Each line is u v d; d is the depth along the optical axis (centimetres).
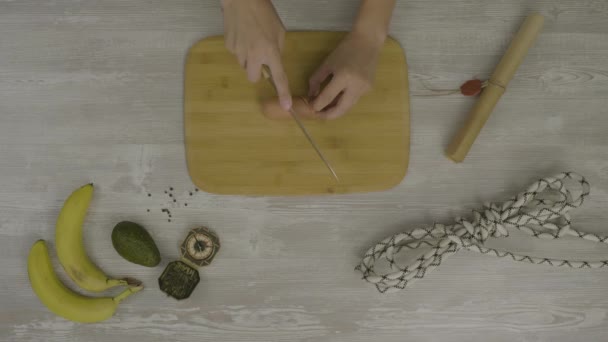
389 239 90
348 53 87
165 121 94
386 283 87
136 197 93
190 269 91
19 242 92
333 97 85
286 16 96
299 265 94
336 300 93
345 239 94
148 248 88
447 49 97
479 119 92
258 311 93
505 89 93
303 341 93
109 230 92
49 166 93
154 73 95
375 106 93
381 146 93
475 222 90
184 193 93
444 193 95
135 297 92
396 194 95
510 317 94
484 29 98
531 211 88
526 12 98
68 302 89
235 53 83
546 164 96
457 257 94
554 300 94
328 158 93
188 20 96
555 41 98
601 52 98
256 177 92
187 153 92
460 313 94
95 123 94
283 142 93
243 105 93
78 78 95
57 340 91
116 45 96
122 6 96
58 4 96
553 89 97
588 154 96
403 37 97
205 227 93
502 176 95
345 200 94
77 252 89
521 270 94
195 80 93
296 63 94
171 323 92
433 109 96
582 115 97
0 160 93
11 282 92
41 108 94
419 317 94
